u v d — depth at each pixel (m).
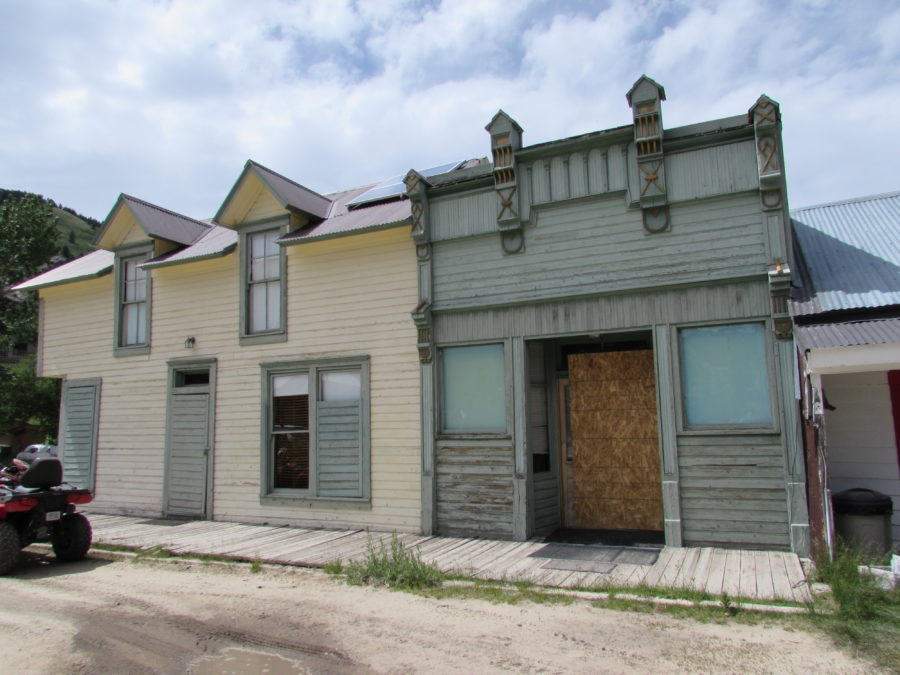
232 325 11.69
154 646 5.22
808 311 7.50
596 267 8.78
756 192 8.04
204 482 11.57
